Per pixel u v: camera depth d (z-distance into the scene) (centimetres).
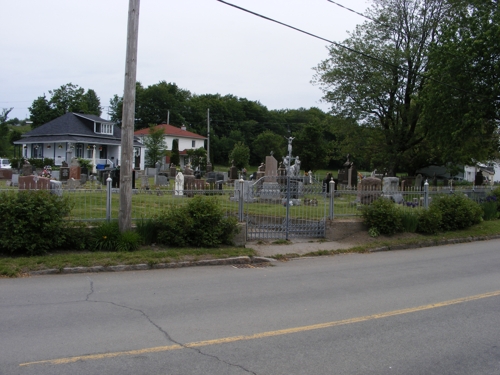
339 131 3834
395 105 3525
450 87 2611
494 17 2592
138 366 464
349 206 1501
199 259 1039
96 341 532
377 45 3494
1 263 901
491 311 693
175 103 8844
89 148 5172
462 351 528
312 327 601
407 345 543
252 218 1373
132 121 1072
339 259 1163
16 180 2681
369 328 602
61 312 646
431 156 3991
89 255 981
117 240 1052
